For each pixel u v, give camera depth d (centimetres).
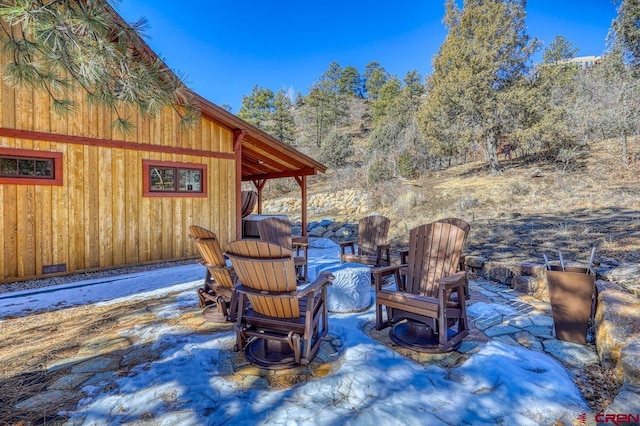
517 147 1343
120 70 288
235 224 759
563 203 825
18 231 506
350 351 269
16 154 499
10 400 210
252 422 185
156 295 443
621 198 779
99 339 302
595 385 224
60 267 541
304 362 249
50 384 228
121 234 605
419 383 223
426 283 339
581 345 279
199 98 648
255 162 956
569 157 1152
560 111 1186
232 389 220
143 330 321
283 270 240
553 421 185
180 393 215
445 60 1371
